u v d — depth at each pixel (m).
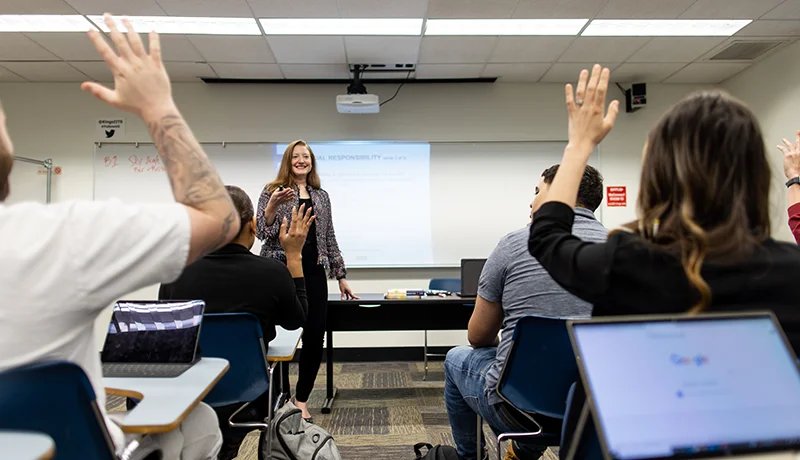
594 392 0.52
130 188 4.09
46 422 0.57
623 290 0.62
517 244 1.32
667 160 0.65
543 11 3.02
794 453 0.52
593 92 0.74
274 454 1.49
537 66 3.90
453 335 4.17
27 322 0.53
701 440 0.51
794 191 1.70
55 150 4.09
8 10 2.91
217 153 4.18
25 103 4.10
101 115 4.11
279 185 2.34
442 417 2.61
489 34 3.33
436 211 4.24
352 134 4.23
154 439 0.88
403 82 4.22
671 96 4.32
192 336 1.13
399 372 3.67
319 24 3.20
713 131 0.62
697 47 3.56
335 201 4.21
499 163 4.27
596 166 4.29
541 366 1.20
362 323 2.89
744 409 0.53
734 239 0.59
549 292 1.22
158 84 0.69
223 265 1.41
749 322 0.57
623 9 3.00
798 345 0.59
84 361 0.62
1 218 0.54
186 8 2.92
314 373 2.35
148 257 0.58
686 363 0.54
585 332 0.55
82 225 0.55
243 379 1.35
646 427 0.51
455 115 4.27
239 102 4.19
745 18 3.13
